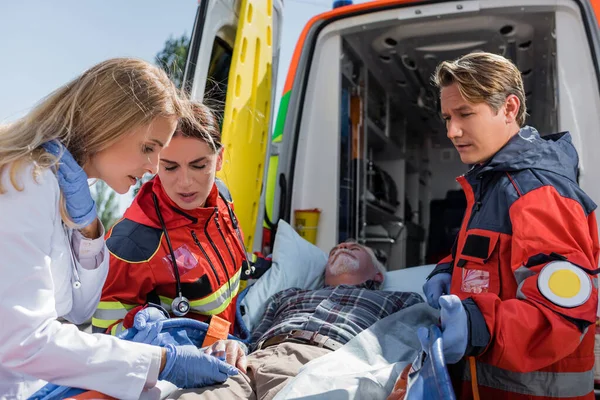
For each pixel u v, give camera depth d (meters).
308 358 2.00
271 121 3.34
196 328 1.92
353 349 2.02
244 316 2.68
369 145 5.07
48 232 1.30
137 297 2.00
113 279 1.96
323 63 3.60
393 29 3.68
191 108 1.97
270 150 3.32
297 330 2.28
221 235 2.20
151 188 2.11
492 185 1.70
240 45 2.80
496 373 1.68
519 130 1.67
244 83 2.93
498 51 3.94
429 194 6.56
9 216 1.23
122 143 1.36
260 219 3.21
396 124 5.52
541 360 1.44
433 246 6.19
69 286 1.48
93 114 1.34
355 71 4.10
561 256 1.43
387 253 5.41
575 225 1.49
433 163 6.61
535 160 1.61
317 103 3.56
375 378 1.75
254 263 2.83
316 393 1.67
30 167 1.27
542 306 1.41
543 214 1.50
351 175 3.82
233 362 1.80
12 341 1.22
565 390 1.58
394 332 2.21
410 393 1.38
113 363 1.34
